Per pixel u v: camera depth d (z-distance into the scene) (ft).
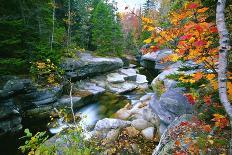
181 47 15.60
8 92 49.34
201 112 24.29
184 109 29.89
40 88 57.11
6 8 62.13
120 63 102.37
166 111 34.37
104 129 39.40
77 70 76.64
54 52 66.23
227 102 11.48
